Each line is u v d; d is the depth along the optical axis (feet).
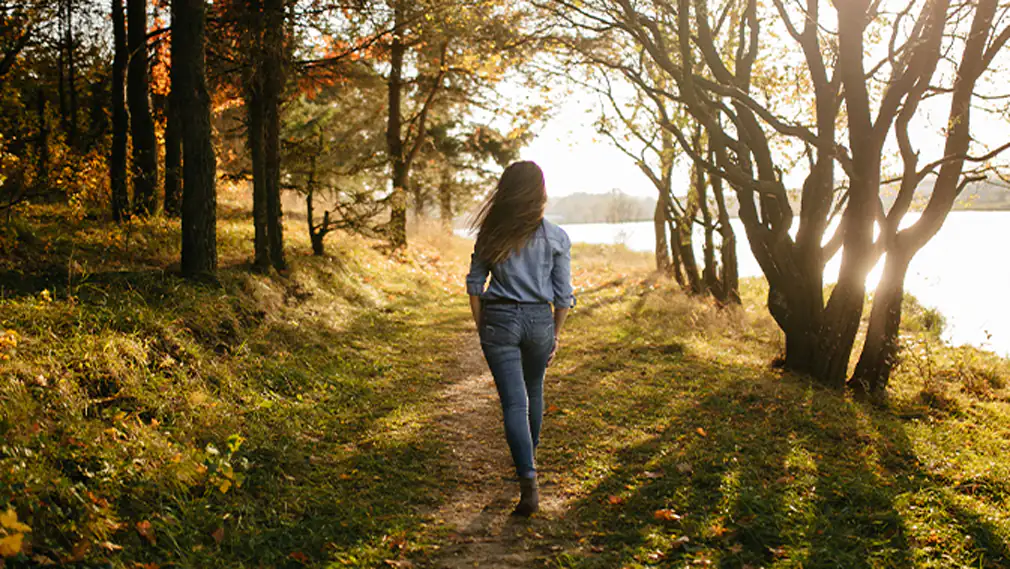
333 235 45.57
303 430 15.05
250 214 47.09
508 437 11.40
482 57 27.55
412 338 27.84
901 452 14.85
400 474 13.21
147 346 15.42
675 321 32.12
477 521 11.37
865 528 10.92
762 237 23.00
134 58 34.04
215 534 9.54
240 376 17.12
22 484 8.48
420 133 57.88
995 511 11.52
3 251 20.02
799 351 22.95
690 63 21.08
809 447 15.08
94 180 27.55
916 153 21.42
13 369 11.87
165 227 30.63
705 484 12.67
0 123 28.14
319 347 22.62
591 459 14.20
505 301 11.35
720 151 23.66
